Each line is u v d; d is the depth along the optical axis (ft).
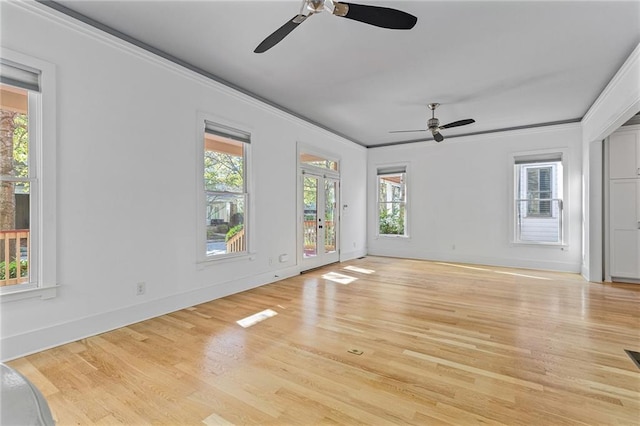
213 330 9.27
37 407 1.77
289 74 12.03
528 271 17.95
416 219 22.59
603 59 10.59
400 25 6.72
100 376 6.72
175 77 10.94
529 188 19.10
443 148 21.57
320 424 5.26
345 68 11.48
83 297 8.62
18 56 7.40
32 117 7.82
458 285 14.78
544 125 18.15
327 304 11.82
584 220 16.53
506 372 6.91
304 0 6.12
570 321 9.98
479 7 8.00
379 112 16.42
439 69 11.46
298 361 7.41
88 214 8.71
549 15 8.29
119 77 9.39
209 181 12.71
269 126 15.14
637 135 14.79
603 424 5.25
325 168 19.72
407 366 7.18
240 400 5.91
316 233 19.07
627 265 15.07
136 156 9.84
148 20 8.70
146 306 10.12
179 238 11.12
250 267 14.15
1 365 2.09
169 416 5.46
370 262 21.16
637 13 8.14
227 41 9.78
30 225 7.79
